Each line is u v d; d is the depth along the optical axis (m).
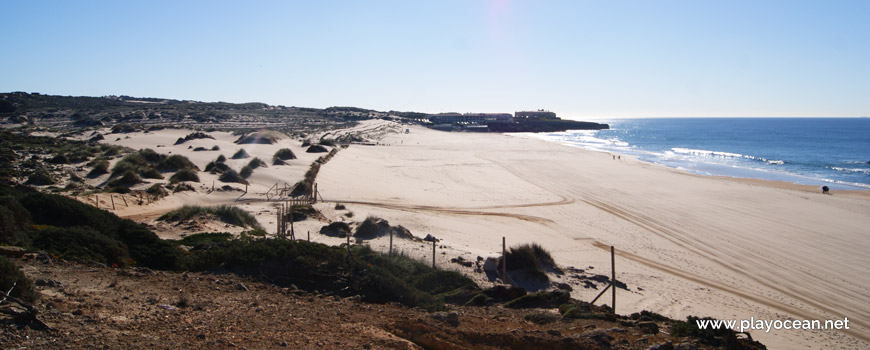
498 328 8.88
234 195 35.28
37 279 8.92
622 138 149.75
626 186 47.47
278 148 62.88
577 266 22.22
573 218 33.34
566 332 8.96
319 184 42.16
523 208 36.38
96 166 38.78
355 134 107.25
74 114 114.38
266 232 23.92
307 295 11.12
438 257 20.05
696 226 31.48
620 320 11.02
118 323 7.22
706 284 20.75
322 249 13.40
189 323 7.72
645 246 26.61
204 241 18.27
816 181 54.84
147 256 13.87
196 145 62.06
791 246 27.05
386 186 44.22
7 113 107.81
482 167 61.06
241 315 8.57
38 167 38.66
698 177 54.06
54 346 6.02
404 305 11.45
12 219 12.86
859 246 27.16
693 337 9.73
